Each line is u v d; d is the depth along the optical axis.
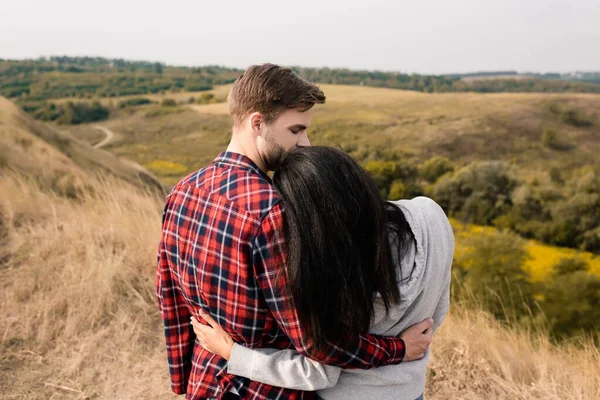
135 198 5.34
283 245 0.95
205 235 1.02
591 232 37.41
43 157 6.46
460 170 47.91
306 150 1.00
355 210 0.94
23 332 2.57
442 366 2.29
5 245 3.52
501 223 40.78
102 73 132.62
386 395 1.06
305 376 1.01
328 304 0.93
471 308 3.28
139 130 86.75
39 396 2.15
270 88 1.04
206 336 1.09
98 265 3.05
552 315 19.61
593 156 60.12
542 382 2.11
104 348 2.47
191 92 119.38
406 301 1.00
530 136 68.81
